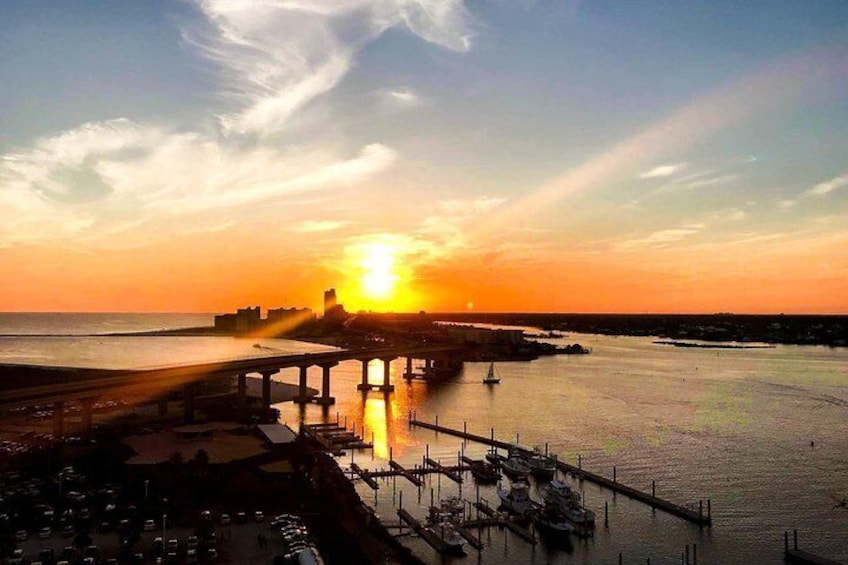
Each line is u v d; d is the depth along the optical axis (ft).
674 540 433.48
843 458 638.53
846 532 448.65
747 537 438.40
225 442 598.75
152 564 358.43
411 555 399.03
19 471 530.27
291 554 367.04
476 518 470.80
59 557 361.10
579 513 454.40
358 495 506.89
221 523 419.95
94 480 505.66
